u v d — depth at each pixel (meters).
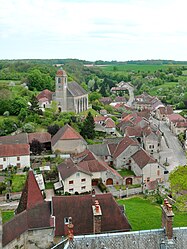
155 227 68.88
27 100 165.12
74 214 52.25
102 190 93.50
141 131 142.12
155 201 86.94
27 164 109.19
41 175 98.44
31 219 52.44
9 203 84.19
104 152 118.38
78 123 142.88
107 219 51.94
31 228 51.38
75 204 53.12
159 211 79.12
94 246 36.62
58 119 143.88
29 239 51.62
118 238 37.31
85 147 119.12
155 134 134.88
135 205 83.88
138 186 98.06
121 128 158.00
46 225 51.81
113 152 119.19
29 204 59.59
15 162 108.44
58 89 159.12
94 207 48.66
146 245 37.12
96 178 98.19
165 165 118.88
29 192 60.66
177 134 165.25
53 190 93.56
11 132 135.25
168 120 185.75
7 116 152.00
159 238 37.66
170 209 37.88
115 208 53.25
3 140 118.62
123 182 100.44
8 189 89.69
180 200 78.81
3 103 154.75
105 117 164.62
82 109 172.25
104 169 98.75
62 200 53.50
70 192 91.75
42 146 120.00
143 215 75.62
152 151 134.50
